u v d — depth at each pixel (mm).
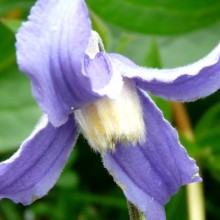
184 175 98
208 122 169
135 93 94
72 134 96
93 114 92
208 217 178
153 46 149
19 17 180
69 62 79
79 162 182
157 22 157
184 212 166
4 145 164
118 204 175
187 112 179
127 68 93
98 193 183
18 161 92
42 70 79
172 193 99
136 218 100
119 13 151
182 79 91
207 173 177
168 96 94
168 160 98
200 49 173
